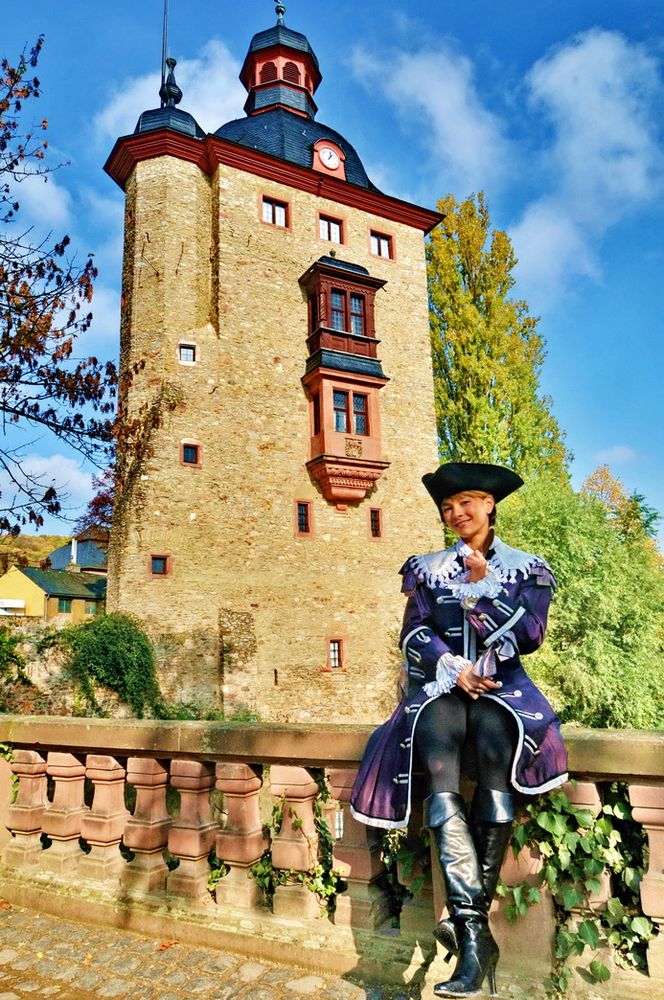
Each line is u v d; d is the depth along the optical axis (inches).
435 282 1118.4
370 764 99.1
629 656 845.8
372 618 885.8
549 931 97.8
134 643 697.6
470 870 81.1
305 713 810.2
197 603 770.8
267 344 885.8
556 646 847.7
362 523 908.0
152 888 134.6
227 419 836.6
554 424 1136.8
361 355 917.2
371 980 106.0
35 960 119.9
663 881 92.9
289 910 119.6
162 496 773.9
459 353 1072.2
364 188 992.2
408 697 99.7
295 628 828.6
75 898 138.7
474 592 95.7
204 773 134.7
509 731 89.9
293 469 872.3
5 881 151.0
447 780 86.9
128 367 824.9
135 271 853.8
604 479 1446.9
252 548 820.0
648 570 912.9
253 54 1101.1
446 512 104.3
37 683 618.5
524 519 883.4
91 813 147.3
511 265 1122.0
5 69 357.4
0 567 388.5
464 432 1053.2
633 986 92.3
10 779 161.2
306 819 123.0
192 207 880.3
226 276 869.2
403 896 115.8
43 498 371.9
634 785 95.2
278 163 920.9
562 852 96.2
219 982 108.7
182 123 900.0
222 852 127.7
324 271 900.6
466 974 74.3
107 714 660.7
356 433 908.6
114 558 780.0
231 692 752.3
